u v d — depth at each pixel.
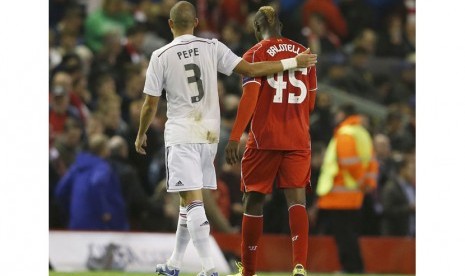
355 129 44.94
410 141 54.97
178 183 27.41
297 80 27.78
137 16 56.72
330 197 44.56
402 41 62.38
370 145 45.00
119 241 43.50
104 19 55.62
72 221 44.28
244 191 28.11
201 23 58.56
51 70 51.69
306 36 59.50
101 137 45.28
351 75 58.47
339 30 61.88
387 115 55.66
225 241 43.97
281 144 27.47
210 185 28.16
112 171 45.00
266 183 27.80
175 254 28.72
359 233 47.34
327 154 45.03
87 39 55.31
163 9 57.06
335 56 59.34
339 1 62.69
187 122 27.56
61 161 47.91
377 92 58.59
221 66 27.78
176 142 27.58
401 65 60.19
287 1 60.97
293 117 27.70
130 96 51.31
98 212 44.25
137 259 43.25
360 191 44.56
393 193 49.06
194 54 27.69
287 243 45.22
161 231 45.56
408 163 52.41
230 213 45.78
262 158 27.67
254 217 27.98
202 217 27.19
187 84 27.56
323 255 44.88
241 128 27.16
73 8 55.78
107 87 51.38
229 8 59.56
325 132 50.66
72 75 51.38
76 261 42.97
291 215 27.44
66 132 48.47
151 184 48.34
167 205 46.12
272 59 27.61
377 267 46.12
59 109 48.88
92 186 44.16
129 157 48.56
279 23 28.38
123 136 49.03
